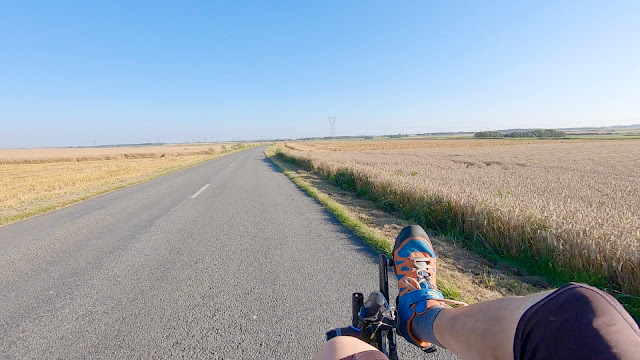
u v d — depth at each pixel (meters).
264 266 4.29
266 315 3.02
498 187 9.16
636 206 6.88
